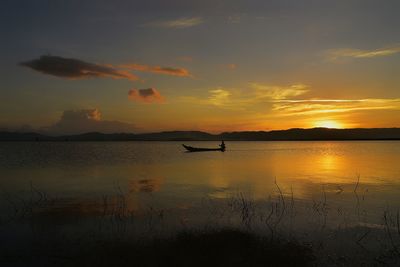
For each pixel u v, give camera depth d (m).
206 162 60.59
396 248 13.49
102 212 19.83
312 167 50.06
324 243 14.08
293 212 19.70
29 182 33.72
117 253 12.53
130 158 72.25
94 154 89.00
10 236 15.09
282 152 104.06
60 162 59.81
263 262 11.74
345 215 18.98
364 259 12.41
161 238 14.33
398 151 111.00
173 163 58.06
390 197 24.66
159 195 25.88
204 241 13.30
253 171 44.38
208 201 23.25
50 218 18.34
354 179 35.38
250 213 19.45
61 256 12.64
